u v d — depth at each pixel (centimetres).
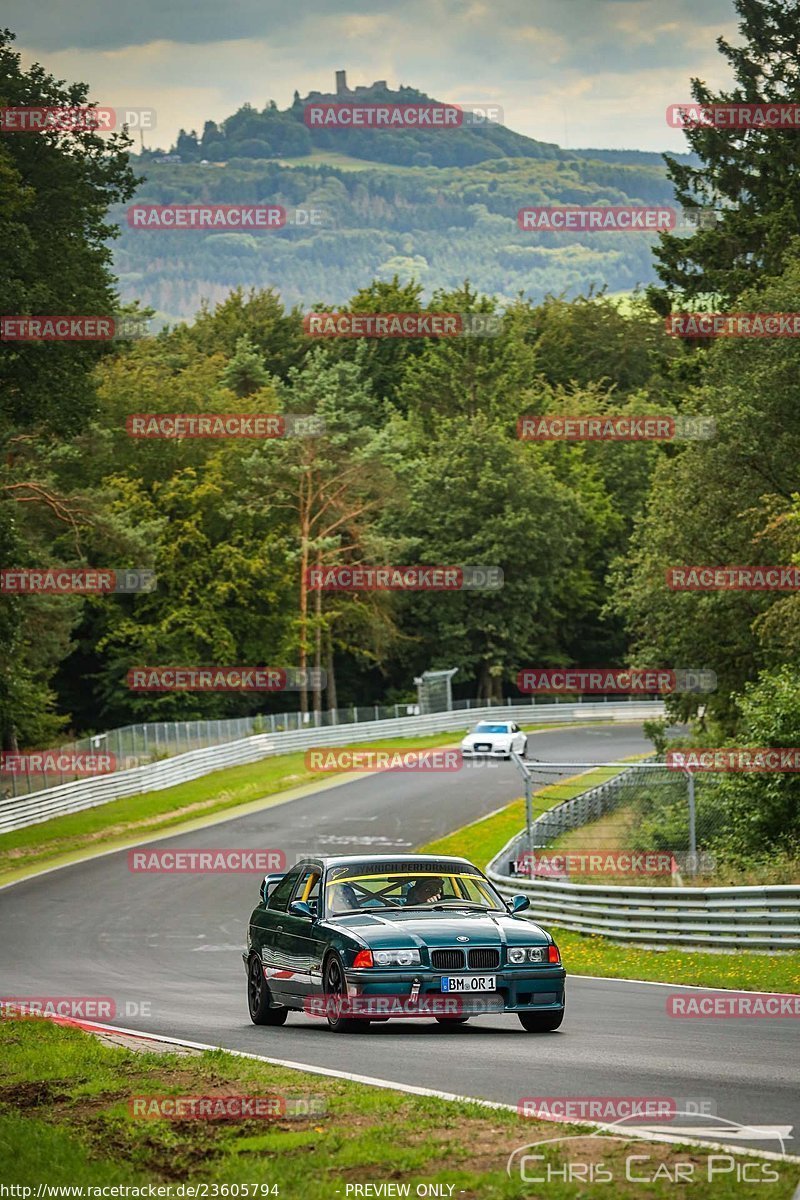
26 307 10725
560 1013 4084
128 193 12419
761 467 12031
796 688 8150
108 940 8300
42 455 17325
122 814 14575
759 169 15975
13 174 10488
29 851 12725
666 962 6394
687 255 16225
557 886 7838
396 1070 3241
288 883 4612
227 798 15862
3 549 12369
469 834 12725
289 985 4356
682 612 12188
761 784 7869
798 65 16338
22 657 16400
